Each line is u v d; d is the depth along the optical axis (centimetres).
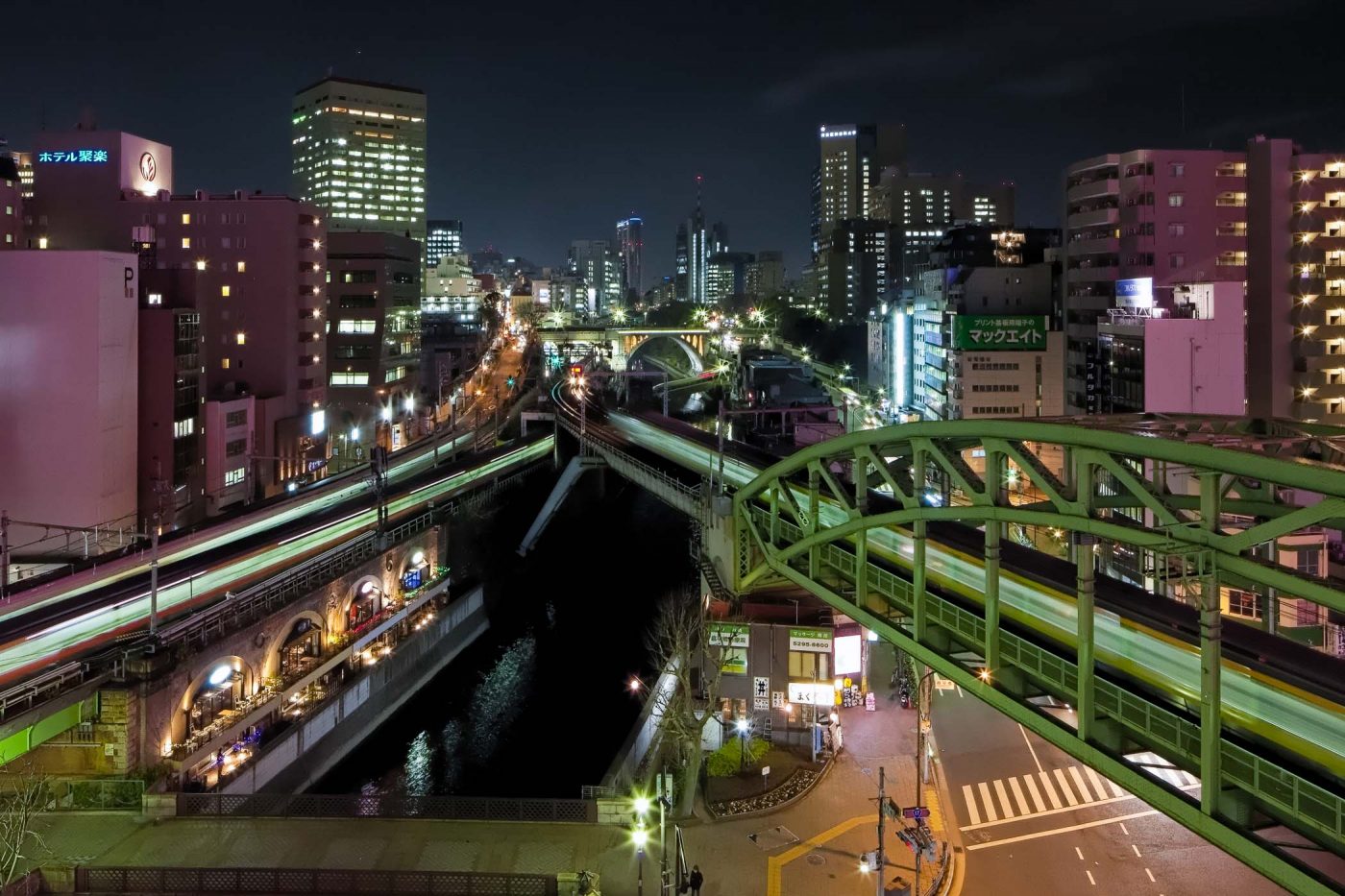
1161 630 3381
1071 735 3266
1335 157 9481
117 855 4425
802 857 4625
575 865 4441
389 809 4881
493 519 11975
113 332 9150
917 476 4153
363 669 7069
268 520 9050
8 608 6278
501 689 8100
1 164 12775
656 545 12425
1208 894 4344
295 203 12744
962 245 16162
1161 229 11225
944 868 4506
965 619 3950
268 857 4447
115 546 8888
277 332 12562
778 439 14038
